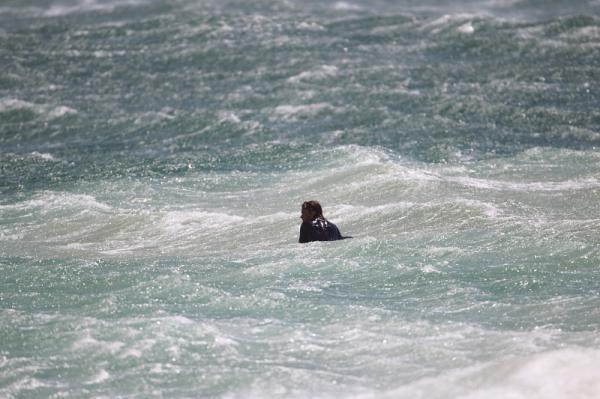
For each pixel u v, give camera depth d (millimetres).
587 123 110000
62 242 70688
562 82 130125
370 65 143875
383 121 114438
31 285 53625
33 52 166750
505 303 47156
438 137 105188
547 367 37125
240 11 193125
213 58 155125
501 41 152875
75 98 137500
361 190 78750
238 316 47000
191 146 109250
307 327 45000
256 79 141250
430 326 43969
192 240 68938
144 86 143000
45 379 40156
